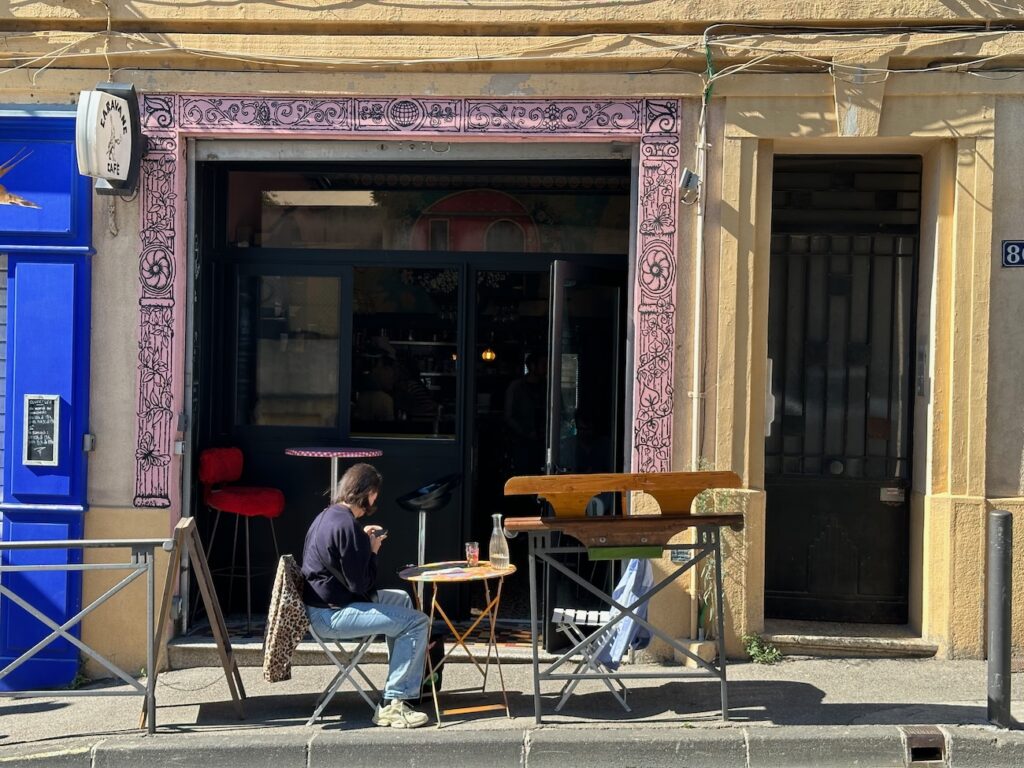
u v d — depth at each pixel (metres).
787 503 7.29
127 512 6.86
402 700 5.72
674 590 6.77
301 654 6.88
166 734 5.68
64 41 6.83
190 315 7.05
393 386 7.71
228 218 7.71
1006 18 6.51
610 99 6.70
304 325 7.72
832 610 7.23
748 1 6.61
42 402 6.78
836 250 7.26
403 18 6.76
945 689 6.10
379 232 7.68
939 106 6.53
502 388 7.88
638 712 5.80
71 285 6.79
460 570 5.97
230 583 7.65
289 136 6.89
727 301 6.66
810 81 6.58
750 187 6.66
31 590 6.80
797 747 5.35
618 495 7.10
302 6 6.81
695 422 6.68
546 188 7.59
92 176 6.35
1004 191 6.55
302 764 5.46
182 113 6.86
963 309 6.57
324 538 5.75
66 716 6.09
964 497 6.58
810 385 7.28
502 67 6.76
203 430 7.47
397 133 6.81
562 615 6.24
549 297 7.58
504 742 5.43
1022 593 6.54
